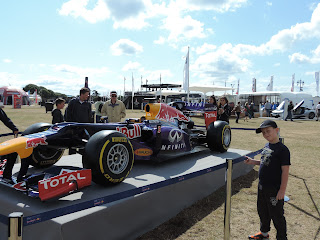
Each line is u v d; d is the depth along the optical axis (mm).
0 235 2602
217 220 3211
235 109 17109
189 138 4699
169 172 3668
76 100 4824
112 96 6207
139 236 2805
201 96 32625
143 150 3854
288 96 23906
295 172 5277
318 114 20250
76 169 2969
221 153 5207
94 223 2350
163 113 4570
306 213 3471
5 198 2623
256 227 3070
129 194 2117
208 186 3998
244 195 4020
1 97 40719
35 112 23906
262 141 9320
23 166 2902
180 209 3410
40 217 1628
